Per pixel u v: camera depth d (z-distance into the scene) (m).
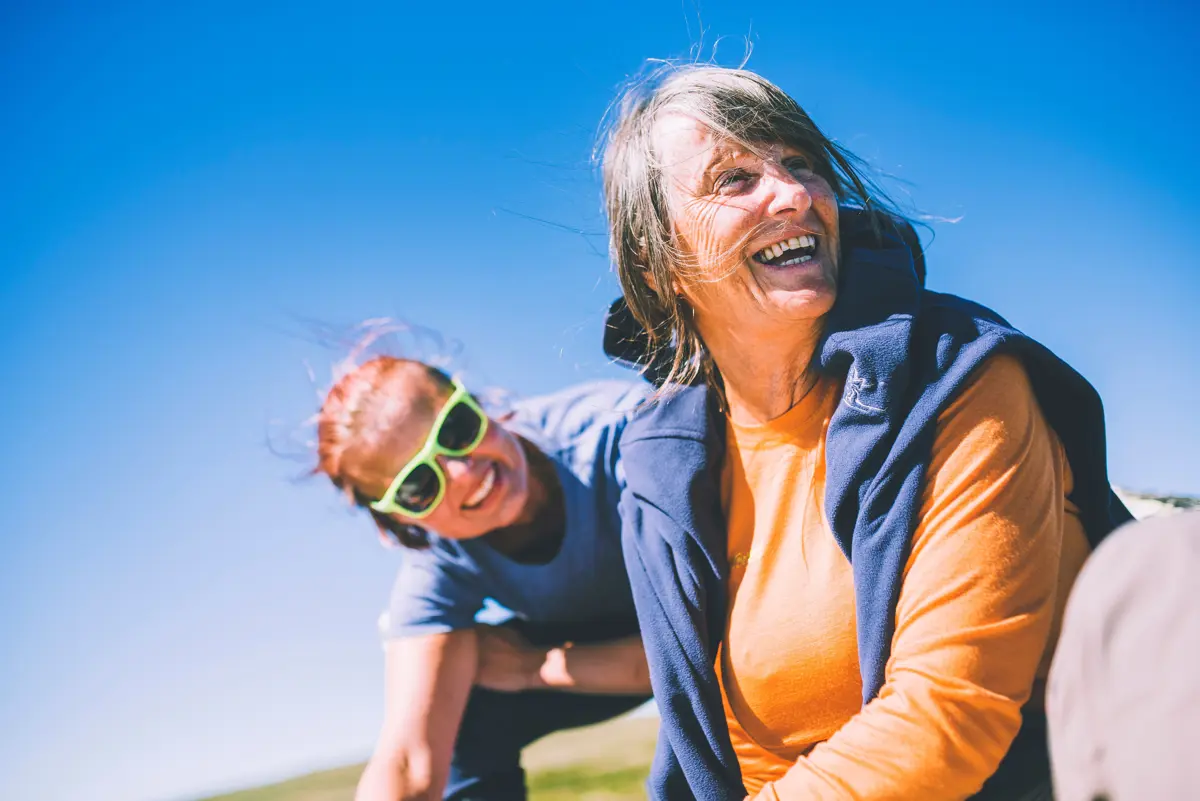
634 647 2.72
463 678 2.74
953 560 1.58
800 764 1.63
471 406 2.62
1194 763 0.58
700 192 1.82
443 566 2.77
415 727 2.65
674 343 2.08
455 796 2.83
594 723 2.90
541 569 2.72
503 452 2.62
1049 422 1.72
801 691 1.76
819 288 1.75
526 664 2.79
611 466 2.71
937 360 1.67
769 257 1.81
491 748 2.83
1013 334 1.66
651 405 2.11
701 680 1.87
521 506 2.64
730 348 1.90
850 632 1.72
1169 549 0.66
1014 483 1.59
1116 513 1.94
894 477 1.65
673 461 1.95
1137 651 0.64
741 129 1.81
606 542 2.71
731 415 1.97
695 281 1.87
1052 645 1.68
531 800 3.60
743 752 1.88
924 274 2.03
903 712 1.54
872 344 1.68
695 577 1.89
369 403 2.63
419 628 2.75
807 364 1.86
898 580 1.63
